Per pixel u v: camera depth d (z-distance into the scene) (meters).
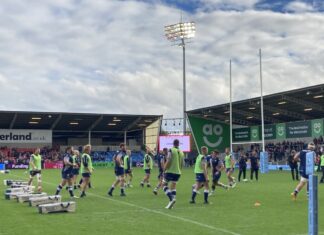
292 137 49.38
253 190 21.14
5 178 34.12
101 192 20.38
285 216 12.47
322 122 45.25
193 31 60.84
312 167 7.23
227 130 62.41
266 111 55.53
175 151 14.18
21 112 54.91
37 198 14.98
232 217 12.29
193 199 15.79
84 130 68.12
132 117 61.97
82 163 18.14
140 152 67.62
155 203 15.78
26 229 10.42
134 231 10.12
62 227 10.68
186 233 9.88
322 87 41.78
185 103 60.72
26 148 64.50
